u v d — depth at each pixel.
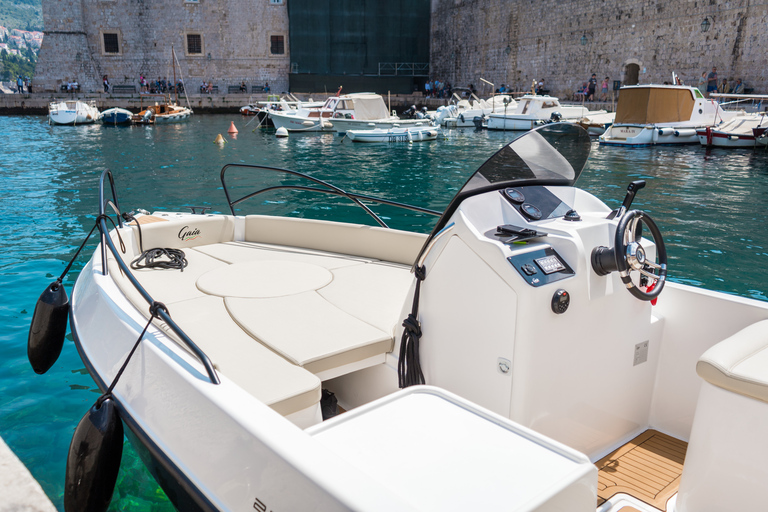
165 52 42.62
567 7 33.09
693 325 2.43
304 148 20.55
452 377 2.21
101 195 3.36
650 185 12.62
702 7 26.30
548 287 1.93
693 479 1.89
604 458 2.36
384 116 26.69
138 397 2.13
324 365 2.35
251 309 2.84
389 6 43.66
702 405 1.86
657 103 20.75
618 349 2.30
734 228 8.73
